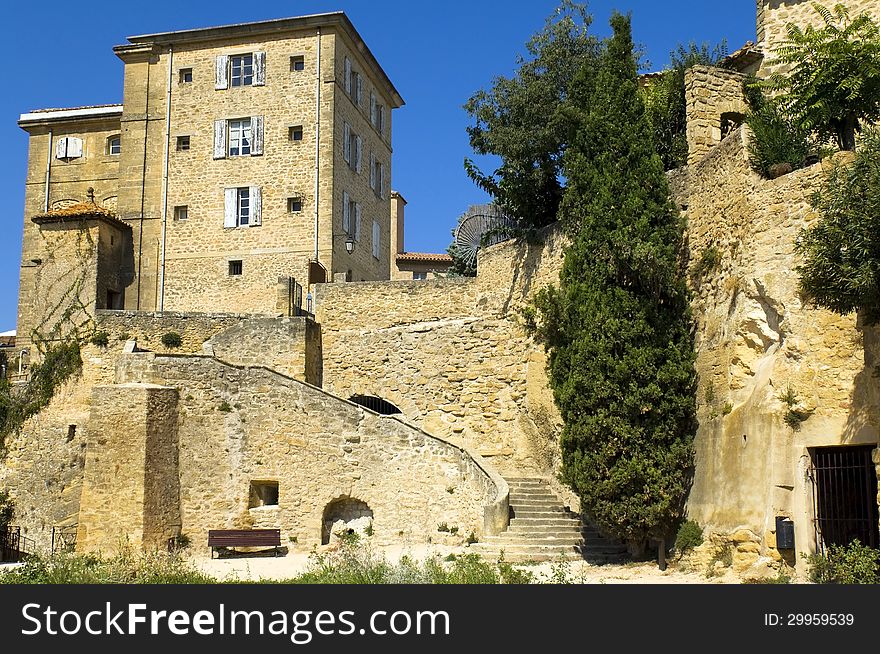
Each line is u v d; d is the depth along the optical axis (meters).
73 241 33.28
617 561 19.09
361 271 39.66
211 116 37.50
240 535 23.50
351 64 39.53
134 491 23.12
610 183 19.91
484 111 26.47
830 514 15.26
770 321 17.00
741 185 18.08
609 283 19.33
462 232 37.06
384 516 23.17
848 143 17.97
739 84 21.39
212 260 36.50
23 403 29.55
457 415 26.77
